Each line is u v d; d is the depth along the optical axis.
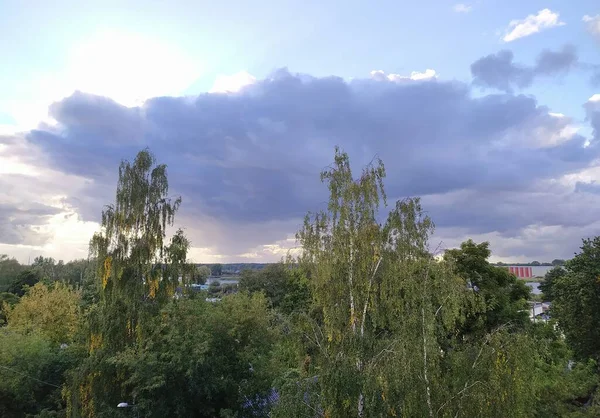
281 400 13.15
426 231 15.19
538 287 75.38
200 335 22.75
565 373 21.67
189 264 32.47
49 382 31.70
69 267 99.69
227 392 23.34
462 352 12.77
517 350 11.70
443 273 13.28
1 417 29.73
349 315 14.57
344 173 15.69
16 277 82.25
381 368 11.68
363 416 11.60
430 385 11.73
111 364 25.00
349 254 15.02
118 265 29.83
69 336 38.78
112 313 28.55
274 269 66.38
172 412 22.48
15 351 30.20
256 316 25.25
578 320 34.19
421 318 12.58
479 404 11.18
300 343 14.38
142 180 33.06
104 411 23.33
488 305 26.75
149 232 31.95
